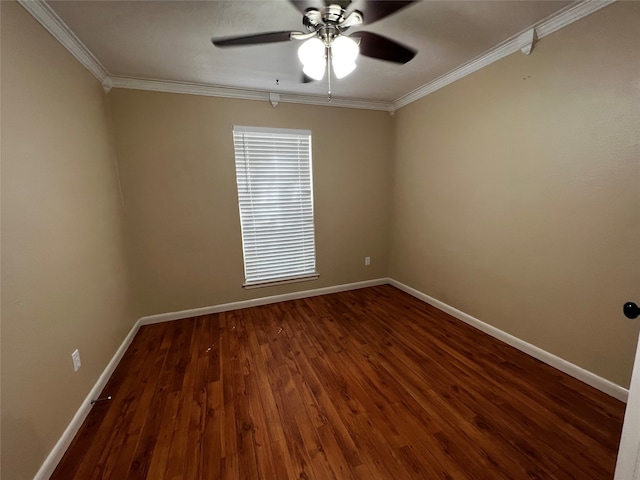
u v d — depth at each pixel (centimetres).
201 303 312
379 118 361
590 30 168
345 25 154
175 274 299
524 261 219
